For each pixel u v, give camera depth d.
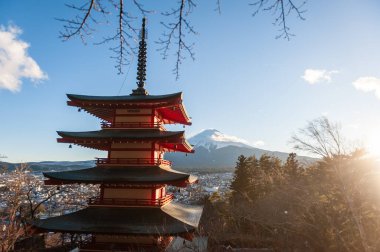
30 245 38.94
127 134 27.69
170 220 24.45
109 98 28.94
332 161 26.17
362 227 23.66
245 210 40.12
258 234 36.38
